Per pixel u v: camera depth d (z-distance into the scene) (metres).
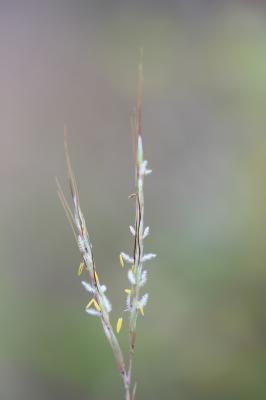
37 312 0.49
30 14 0.86
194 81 0.69
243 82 0.63
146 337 0.45
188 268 0.48
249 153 0.57
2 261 0.55
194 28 0.77
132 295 0.19
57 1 0.87
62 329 0.47
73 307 0.49
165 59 0.74
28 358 0.46
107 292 0.50
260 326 0.45
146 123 0.69
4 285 0.52
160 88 0.71
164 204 0.59
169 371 0.44
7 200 0.62
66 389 0.45
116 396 0.43
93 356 0.45
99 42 0.81
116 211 0.60
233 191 0.54
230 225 0.50
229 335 0.45
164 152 0.66
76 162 0.67
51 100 0.76
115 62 0.76
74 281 0.53
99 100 0.74
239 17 0.74
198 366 0.44
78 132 0.72
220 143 0.62
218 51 0.69
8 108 0.75
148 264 0.49
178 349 0.45
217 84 0.66
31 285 0.53
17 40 0.83
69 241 0.57
